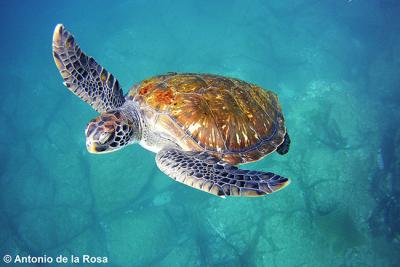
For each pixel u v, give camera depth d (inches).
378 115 535.8
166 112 154.6
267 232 409.4
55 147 561.0
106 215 487.2
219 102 160.4
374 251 389.4
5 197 501.7
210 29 800.9
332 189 429.7
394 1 778.8
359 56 703.7
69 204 489.1
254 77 649.0
